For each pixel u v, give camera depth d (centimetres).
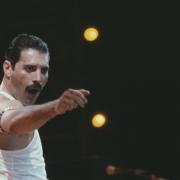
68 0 3206
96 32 2788
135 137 3148
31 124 918
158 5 3123
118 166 3141
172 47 3120
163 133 3127
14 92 1048
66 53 3225
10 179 1020
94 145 3177
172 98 3122
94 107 3180
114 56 3170
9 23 3256
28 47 1045
